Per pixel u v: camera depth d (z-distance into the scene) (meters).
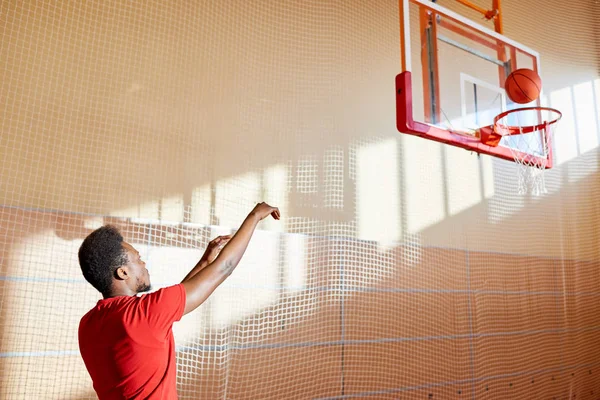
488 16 3.58
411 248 4.19
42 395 2.67
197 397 3.08
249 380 3.27
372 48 4.33
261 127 3.66
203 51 3.50
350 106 4.10
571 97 5.59
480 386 4.33
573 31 5.77
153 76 3.28
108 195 3.02
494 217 4.79
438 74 3.00
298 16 3.96
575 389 5.00
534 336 4.81
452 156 4.62
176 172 3.27
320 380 3.54
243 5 3.71
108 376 1.23
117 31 3.19
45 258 2.78
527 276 4.90
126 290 1.40
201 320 3.17
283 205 3.64
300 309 3.56
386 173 4.18
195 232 3.28
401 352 3.95
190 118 3.38
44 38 2.95
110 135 3.08
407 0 2.93
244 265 3.39
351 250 3.87
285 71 3.84
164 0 3.38
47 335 2.73
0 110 2.77
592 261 5.45
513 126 3.26
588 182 5.58
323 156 3.88
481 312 4.49
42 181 2.83
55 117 2.92
